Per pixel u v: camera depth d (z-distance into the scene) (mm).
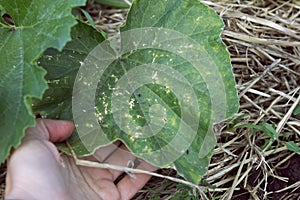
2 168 621
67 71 560
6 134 470
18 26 526
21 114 471
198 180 536
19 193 452
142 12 583
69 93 559
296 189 618
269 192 609
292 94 677
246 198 615
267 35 725
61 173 495
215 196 613
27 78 480
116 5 756
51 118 547
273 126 623
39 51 488
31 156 470
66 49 562
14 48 509
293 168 628
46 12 512
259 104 670
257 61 695
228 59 566
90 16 724
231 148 633
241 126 607
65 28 487
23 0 522
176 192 590
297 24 725
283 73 692
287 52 712
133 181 563
